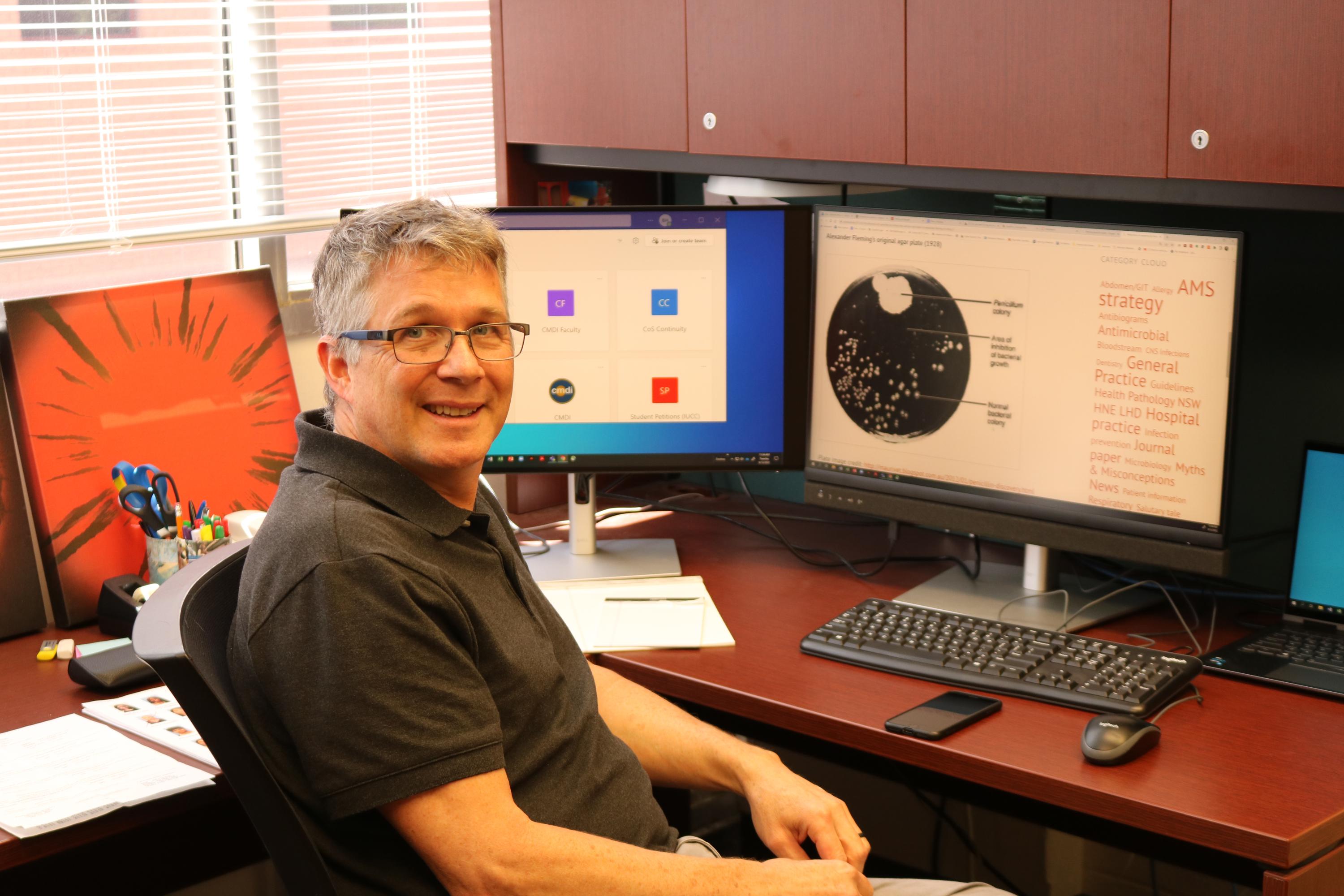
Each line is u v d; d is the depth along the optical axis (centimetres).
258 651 107
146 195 202
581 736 130
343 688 105
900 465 181
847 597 179
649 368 186
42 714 147
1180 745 133
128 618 169
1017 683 145
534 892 108
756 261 184
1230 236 149
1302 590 161
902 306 176
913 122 170
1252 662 151
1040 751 132
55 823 119
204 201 210
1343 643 155
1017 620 167
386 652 106
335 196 231
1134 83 150
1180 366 155
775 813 135
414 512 119
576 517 192
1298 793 121
